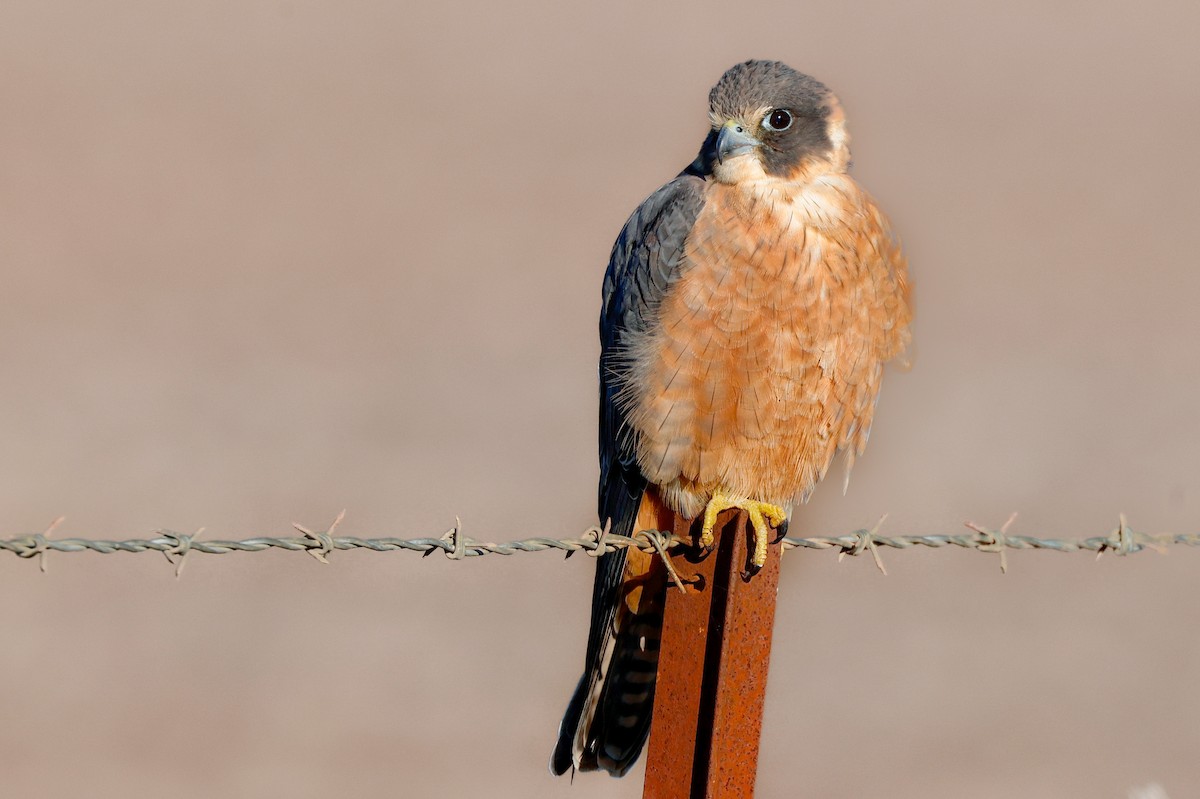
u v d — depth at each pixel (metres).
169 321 23.97
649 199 7.44
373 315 24.84
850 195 7.09
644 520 7.38
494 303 26.02
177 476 16.67
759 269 6.80
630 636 6.93
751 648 5.69
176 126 44.16
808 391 6.97
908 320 7.30
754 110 7.11
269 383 20.61
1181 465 17.92
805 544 6.20
